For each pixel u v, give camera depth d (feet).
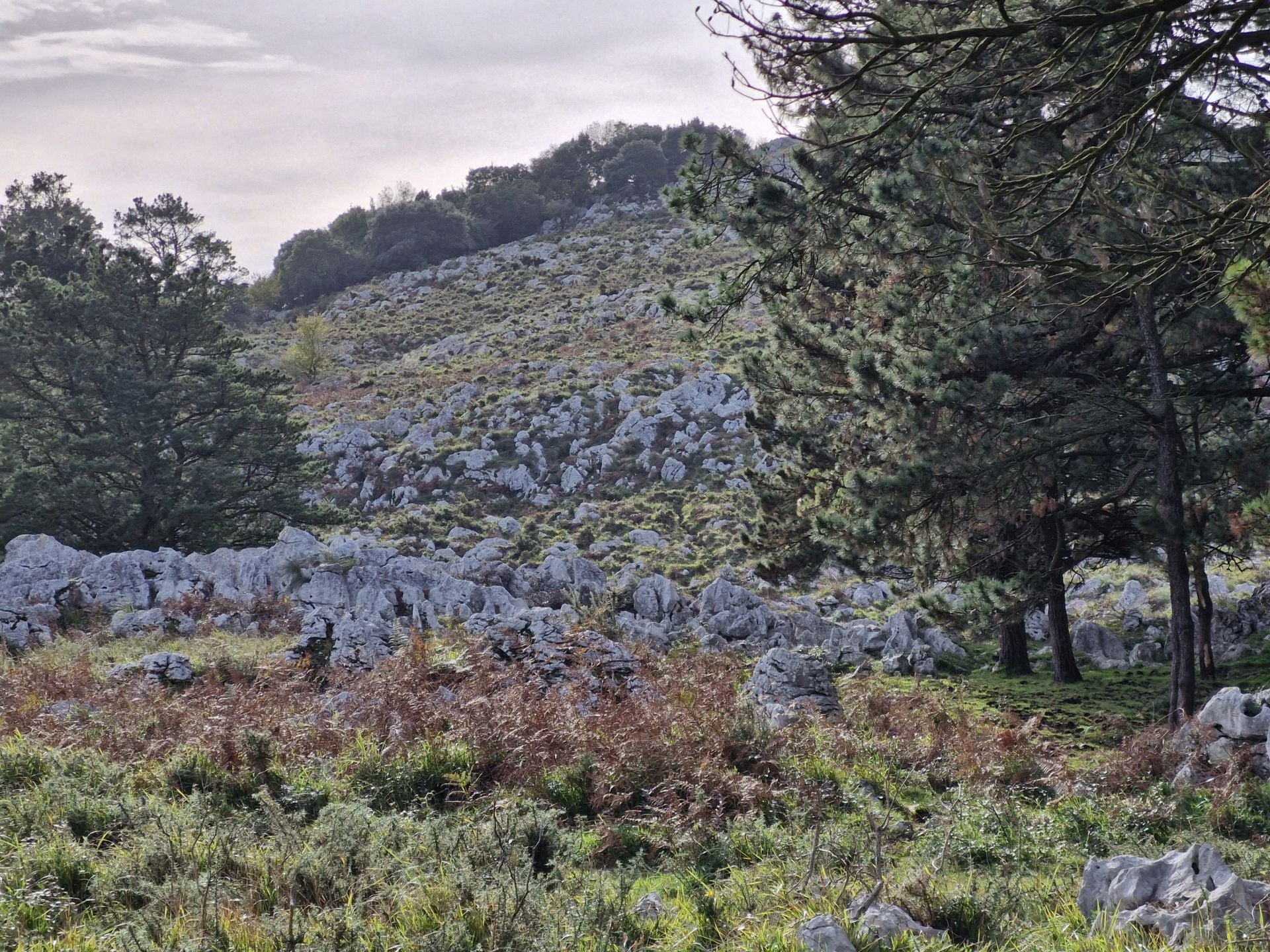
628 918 20.67
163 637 81.15
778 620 95.96
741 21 26.53
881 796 38.91
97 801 28.76
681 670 57.11
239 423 146.82
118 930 19.16
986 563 71.67
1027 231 43.04
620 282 361.71
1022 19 37.35
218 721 38.11
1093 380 59.31
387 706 41.34
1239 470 53.93
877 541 59.11
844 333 66.64
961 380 54.75
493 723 37.73
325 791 32.89
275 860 23.47
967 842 30.48
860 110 45.96
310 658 63.46
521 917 19.44
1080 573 112.98
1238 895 18.17
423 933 19.29
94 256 153.17
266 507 148.66
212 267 182.09
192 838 24.81
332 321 388.16
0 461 143.74
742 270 57.31
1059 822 34.47
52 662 67.05
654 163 552.82
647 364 236.02
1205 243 26.89
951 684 76.64
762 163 54.80
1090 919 20.67
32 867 22.77
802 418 72.74
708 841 28.91
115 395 139.23
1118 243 41.68
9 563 95.66
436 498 187.93
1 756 34.17
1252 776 38.45
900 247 54.60
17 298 156.15
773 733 42.16
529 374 244.63
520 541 159.94
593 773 34.71
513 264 431.84
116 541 139.13
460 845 24.68
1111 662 86.38
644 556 152.56
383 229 492.13
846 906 20.62
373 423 216.95
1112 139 27.17
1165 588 106.01
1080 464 67.05
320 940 18.49
